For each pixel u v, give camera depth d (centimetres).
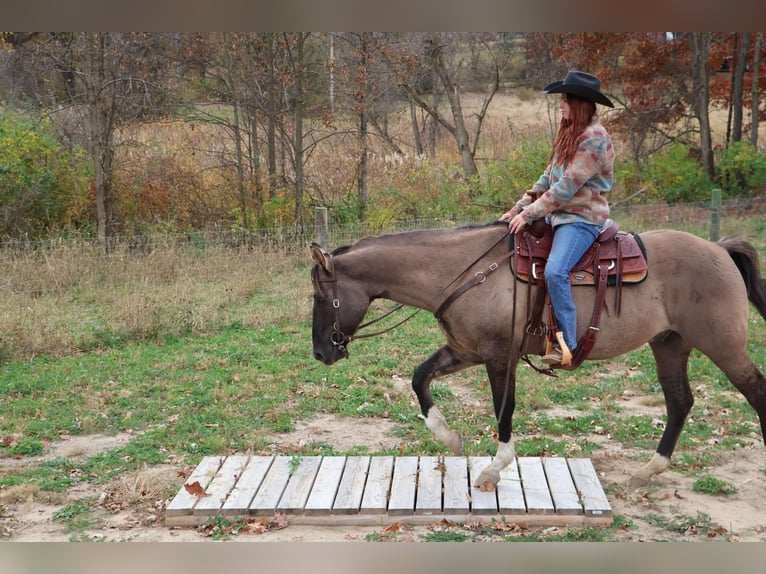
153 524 499
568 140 480
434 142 2438
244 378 806
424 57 1956
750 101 2255
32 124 1471
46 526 495
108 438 659
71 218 1498
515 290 489
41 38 1572
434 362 535
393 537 471
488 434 651
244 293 1128
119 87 1462
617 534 473
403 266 507
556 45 2203
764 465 583
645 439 639
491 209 1750
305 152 1750
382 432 667
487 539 465
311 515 496
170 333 972
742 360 507
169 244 1317
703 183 2034
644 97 2131
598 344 502
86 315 1024
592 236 493
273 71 1546
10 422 682
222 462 576
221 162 1594
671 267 504
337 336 509
